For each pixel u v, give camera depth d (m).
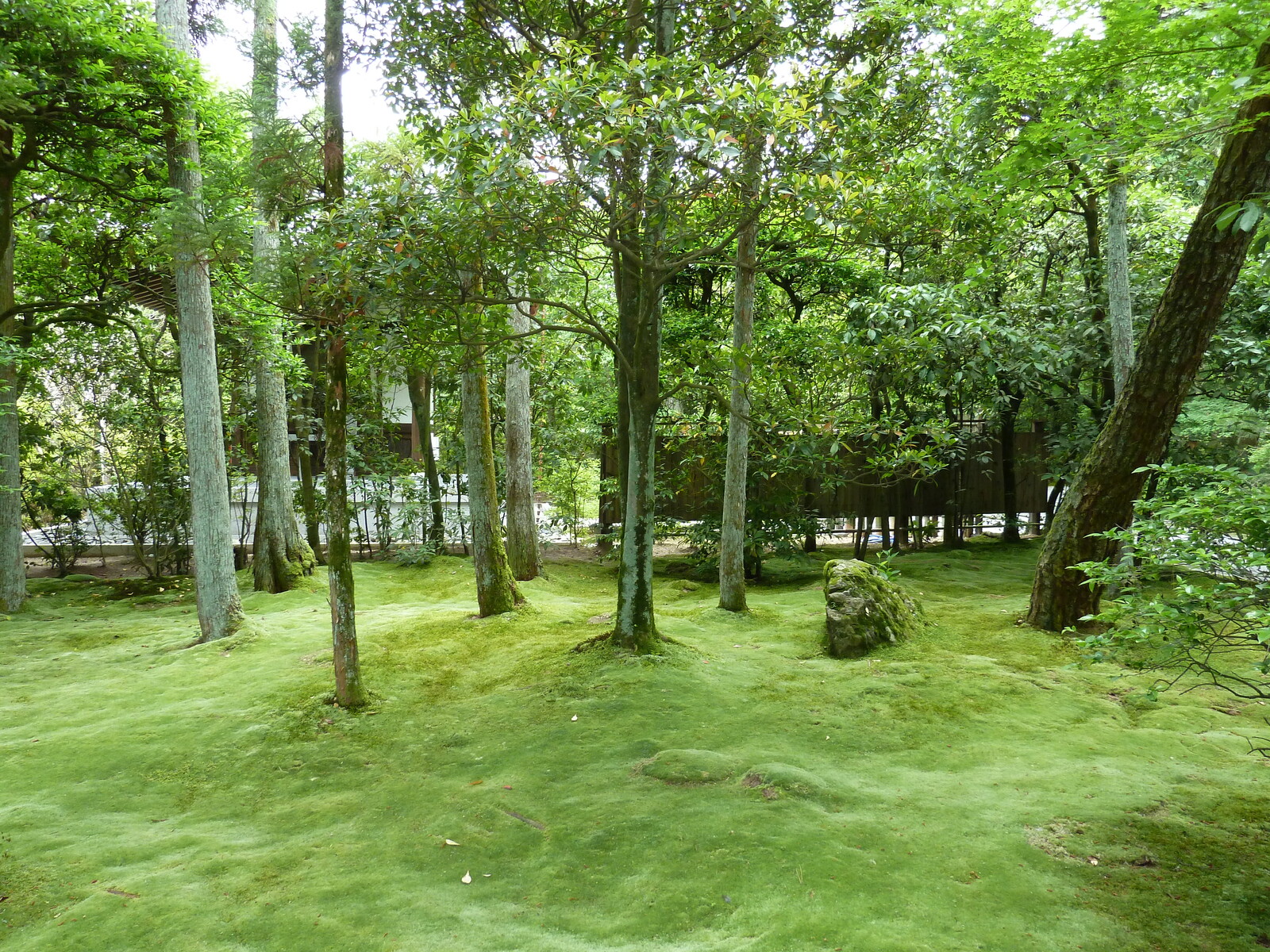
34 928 3.31
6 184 9.24
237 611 8.02
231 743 5.30
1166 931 2.98
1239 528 3.13
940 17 6.16
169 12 8.66
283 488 10.81
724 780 4.38
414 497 12.73
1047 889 3.25
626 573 6.48
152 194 9.45
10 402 9.73
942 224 6.53
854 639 6.43
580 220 5.40
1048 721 5.00
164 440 12.22
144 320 12.75
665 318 10.95
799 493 10.20
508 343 7.31
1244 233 5.70
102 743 5.32
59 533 12.45
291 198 6.19
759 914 3.17
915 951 2.87
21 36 7.69
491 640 7.38
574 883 3.52
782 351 8.69
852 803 4.07
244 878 3.65
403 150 6.62
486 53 7.04
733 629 7.46
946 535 12.37
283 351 10.38
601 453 13.03
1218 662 5.77
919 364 8.80
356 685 5.86
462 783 4.59
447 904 3.38
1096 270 10.41
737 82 4.67
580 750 4.88
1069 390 10.71
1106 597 7.03
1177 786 4.07
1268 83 3.62
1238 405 9.57
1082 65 4.46
